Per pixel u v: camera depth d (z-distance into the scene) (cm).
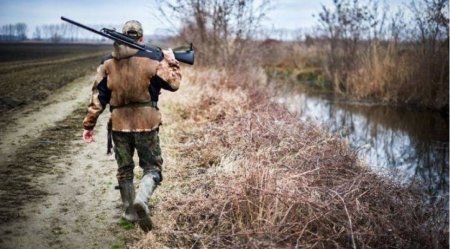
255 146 626
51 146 695
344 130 1152
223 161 590
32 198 477
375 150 1064
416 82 1803
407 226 464
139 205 363
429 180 828
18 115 947
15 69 2250
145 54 386
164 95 1070
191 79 1277
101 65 392
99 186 522
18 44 8350
